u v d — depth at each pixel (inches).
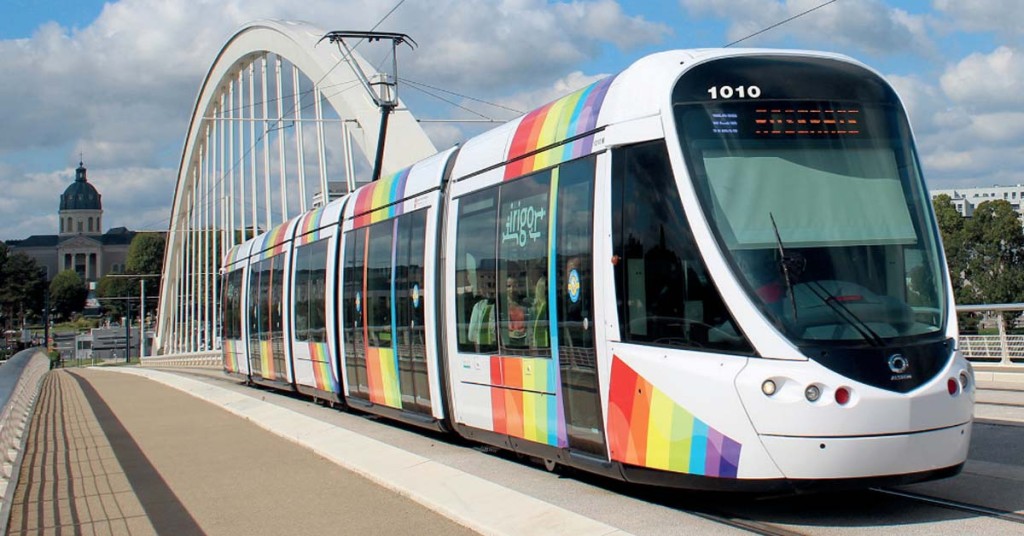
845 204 288.2
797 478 259.4
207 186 2241.6
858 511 283.6
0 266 5516.7
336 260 615.2
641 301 296.8
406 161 1176.8
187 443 539.5
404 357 486.0
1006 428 419.2
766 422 261.3
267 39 1683.1
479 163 410.9
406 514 319.9
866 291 277.0
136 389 1116.5
